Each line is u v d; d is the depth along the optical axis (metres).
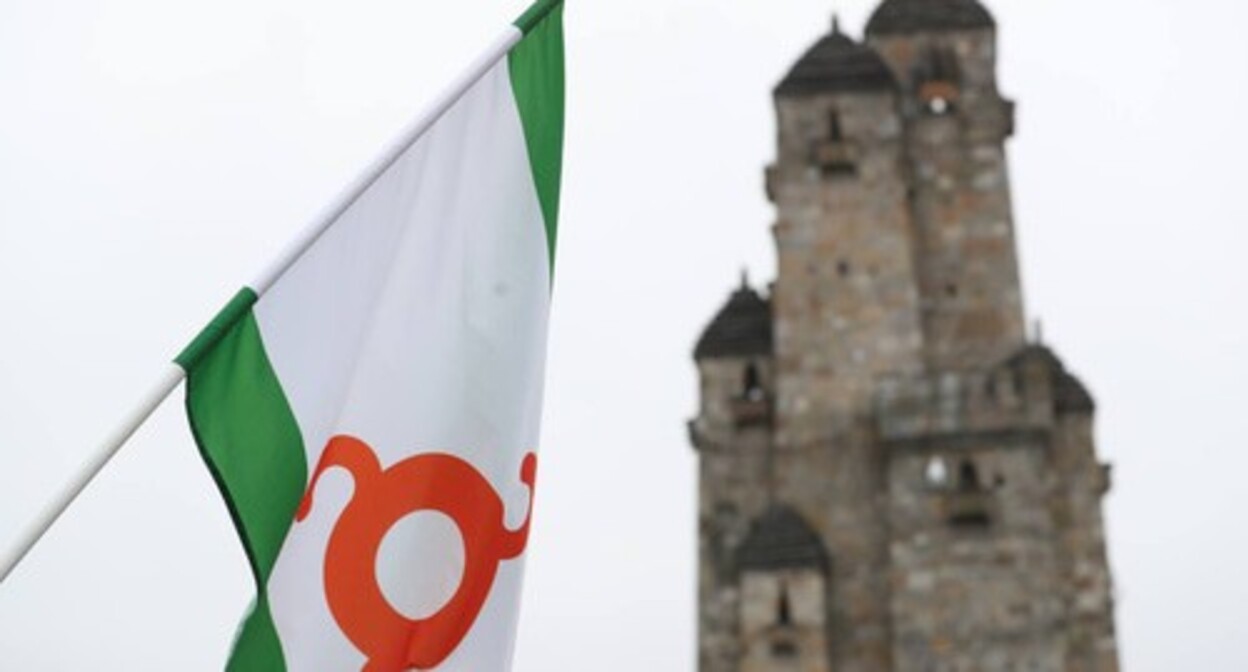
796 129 108.12
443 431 21.09
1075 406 103.75
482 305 21.77
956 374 99.94
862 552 98.44
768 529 97.81
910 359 102.31
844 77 108.88
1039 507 96.56
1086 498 101.88
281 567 20.14
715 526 101.88
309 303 20.81
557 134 22.94
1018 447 97.88
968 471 98.00
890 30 114.69
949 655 94.12
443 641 20.67
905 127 112.06
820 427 101.44
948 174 110.94
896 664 94.44
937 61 114.00
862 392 102.06
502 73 22.70
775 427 102.50
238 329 20.23
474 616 20.92
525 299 22.06
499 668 21.02
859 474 100.19
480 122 22.42
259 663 19.75
